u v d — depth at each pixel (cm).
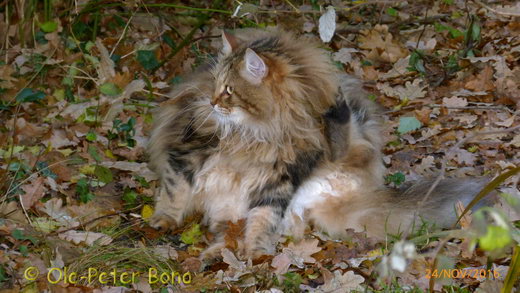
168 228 268
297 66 255
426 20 365
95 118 302
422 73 337
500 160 295
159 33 338
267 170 262
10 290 238
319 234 270
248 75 252
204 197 272
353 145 271
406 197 272
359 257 258
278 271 251
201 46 340
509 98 323
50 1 316
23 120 295
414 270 249
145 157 293
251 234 265
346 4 375
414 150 303
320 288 246
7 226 258
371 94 324
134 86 308
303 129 258
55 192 274
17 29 323
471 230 210
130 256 252
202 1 355
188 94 268
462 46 354
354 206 269
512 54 347
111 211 269
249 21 332
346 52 345
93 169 283
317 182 269
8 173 274
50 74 316
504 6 378
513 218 263
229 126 260
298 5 368
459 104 321
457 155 298
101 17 339
